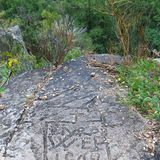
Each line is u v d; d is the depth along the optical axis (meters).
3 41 6.10
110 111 3.66
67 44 5.14
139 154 3.17
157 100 3.61
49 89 4.14
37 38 5.72
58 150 3.25
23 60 5.38
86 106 3.77
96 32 11.12
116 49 5.17
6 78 4.72
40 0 12.22
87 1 11.79
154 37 9.59
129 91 3.89
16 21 9.15
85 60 4.80
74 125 3.51
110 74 4.37
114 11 4.56
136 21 4.67
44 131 3.46
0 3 12.19
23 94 4.09
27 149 3.26
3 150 3.26
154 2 9.67
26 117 3.65
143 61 4.38
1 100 4.00
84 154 3.20
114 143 3.29
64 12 11.95
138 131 3.40
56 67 4.72
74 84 4.20
